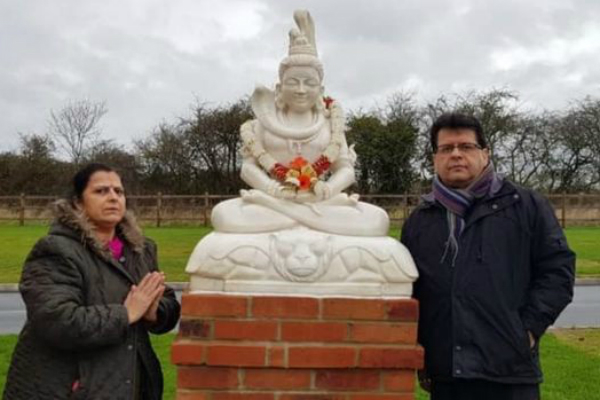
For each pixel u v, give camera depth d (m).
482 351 2.74
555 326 7.87
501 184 2.91
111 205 2.82
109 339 2.62
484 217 2.85
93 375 2.63
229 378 2.81
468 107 29.56
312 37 3.33
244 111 30.44
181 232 19.80
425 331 2.93
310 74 3.24
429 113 29.39
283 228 3.05
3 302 9.79
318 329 2.82
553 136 30.64
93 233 2.77
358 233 3.06
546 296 2.81
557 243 2.84
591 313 8.95
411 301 2.84
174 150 30.91
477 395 2.86
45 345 2.65
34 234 19.08
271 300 2.82
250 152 3.28
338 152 3.28
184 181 30.84
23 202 23.36
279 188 3.12
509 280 2.80
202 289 2.92
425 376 3.12
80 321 2.56
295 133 3.23
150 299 2.75
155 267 3.08
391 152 27.95
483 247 2.81
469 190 2.90
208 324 2.81
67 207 2.77
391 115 29.55
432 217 2.97
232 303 2.81
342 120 3.35
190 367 2.81
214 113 30.72
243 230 3.02
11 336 6.81
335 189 3.17
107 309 2.63
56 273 2.65
